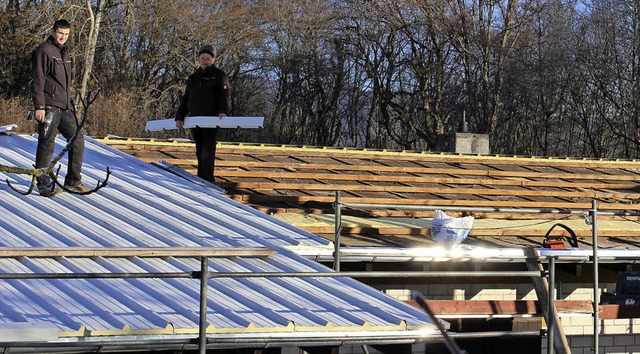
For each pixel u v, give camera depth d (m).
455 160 16.05
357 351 11.96
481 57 47.75
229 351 8.65
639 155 42.78
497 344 12.01
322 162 14.62
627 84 43.34
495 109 46.69
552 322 9.74
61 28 9.77
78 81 35.97
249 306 7.41
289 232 10.00
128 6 38.75
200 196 11.32
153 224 9.59
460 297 12.03
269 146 14.99
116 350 6.40
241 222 10.24
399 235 11.30
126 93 36.53
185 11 41.69
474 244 11.12
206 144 12.18
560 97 46.19
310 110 49.88
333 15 47.88
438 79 48.31
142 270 7.94
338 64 49.41
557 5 46.38
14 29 35.28
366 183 13.68
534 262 10.88
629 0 42.97
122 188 11.10
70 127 10.25
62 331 6.17
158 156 13.66
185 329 6.59
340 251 9.75
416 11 47.12
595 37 44.44
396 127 52.06
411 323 7.34
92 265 7.96
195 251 7.82
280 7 46.84
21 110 30.83
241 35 45.09
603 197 14.80
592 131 46.28
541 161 16.77
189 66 43.41
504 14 46.72
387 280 11.55
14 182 10.72
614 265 12.55
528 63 47.00
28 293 7.10
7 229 8.91
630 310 11.80
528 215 13.23
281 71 49.00
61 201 10.23
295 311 7.38
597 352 11.22
